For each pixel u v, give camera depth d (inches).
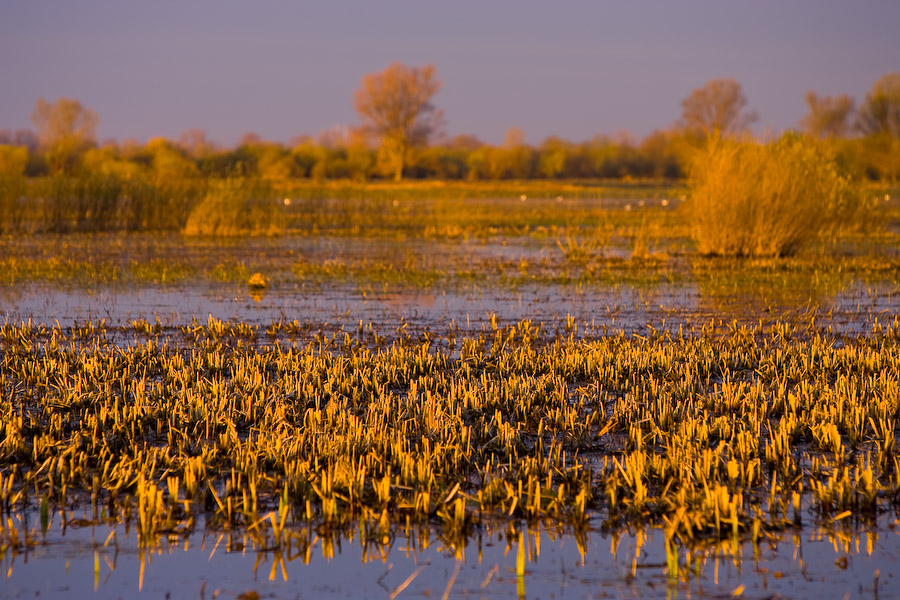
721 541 615.5
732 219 2573.8
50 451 746.8
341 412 846.5
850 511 644.7
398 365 1093.1
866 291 1877.5
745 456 751.1
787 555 596.7
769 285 1964.8
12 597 536.7
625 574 572.7
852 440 807.7
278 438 757.3
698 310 1628.9
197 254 2625.5
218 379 1027.9
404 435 792.9
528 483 684.1
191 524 635.5
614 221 4261.8
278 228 3587.6
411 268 2233.0
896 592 546.9
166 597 540.7
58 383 977.5
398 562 589.0
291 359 1118.4
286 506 632.4
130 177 3858.3
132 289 1850.4
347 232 3543.3
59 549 600.1
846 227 3324.3
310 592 549.6
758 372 1072.2
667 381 1047.6
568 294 1830.7
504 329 1422.2
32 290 1815.9
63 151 7047.2
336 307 1640.0
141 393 918.4
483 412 904.9
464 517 637.9
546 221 4298.7
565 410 887.1
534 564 585.3
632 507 650.2
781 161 2578.7
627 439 824.9
